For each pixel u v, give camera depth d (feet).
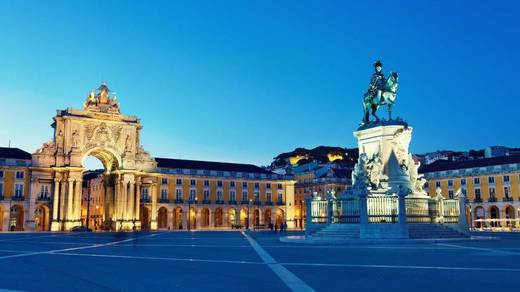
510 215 185.98
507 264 33.76
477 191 194.08
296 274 29.25
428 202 67.72
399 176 68.28
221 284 25.77
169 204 206.90
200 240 78.59
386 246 52.90
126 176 188.44
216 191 219.20
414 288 23.80
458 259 37.42
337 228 65.31
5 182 176.65
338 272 29.96
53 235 116.37
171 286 25.32
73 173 178.40
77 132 181.47
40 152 176.86
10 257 44.91
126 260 40.34
